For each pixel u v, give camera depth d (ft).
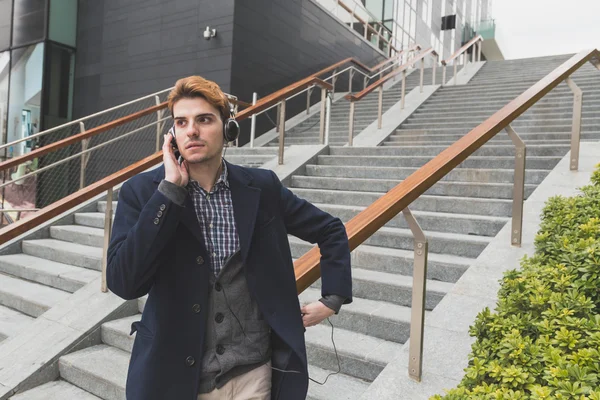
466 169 14.84
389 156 17.43
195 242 4.10
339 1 41.04
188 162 4.09
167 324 3.98
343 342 8.75
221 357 4.11
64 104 35.06
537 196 11.88
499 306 6.57
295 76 34.96
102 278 11.86
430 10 67.05
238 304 4.24
